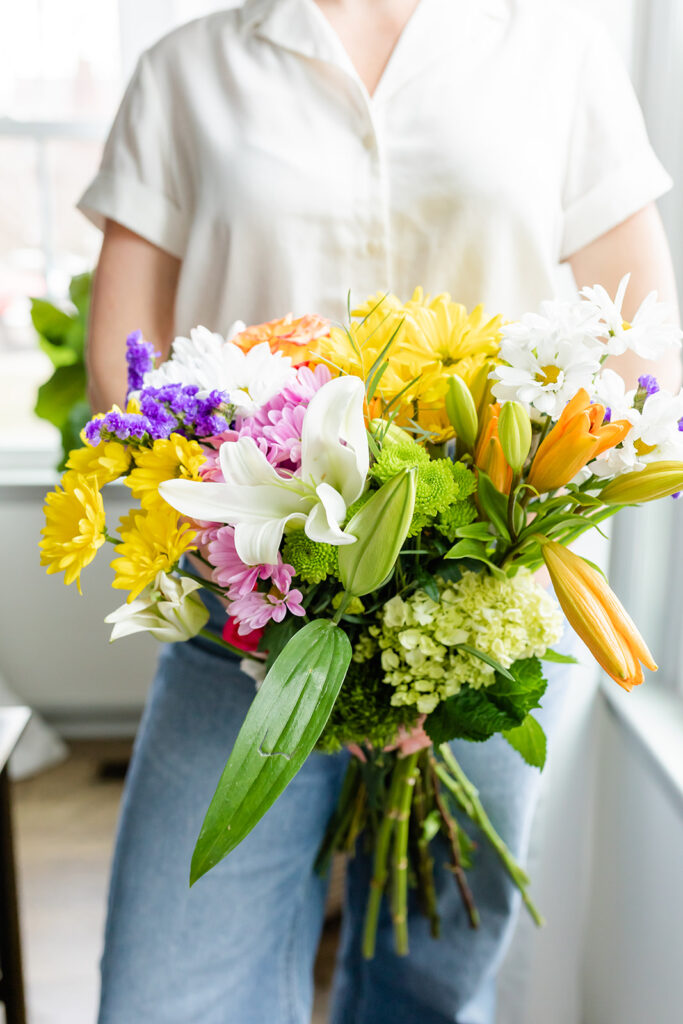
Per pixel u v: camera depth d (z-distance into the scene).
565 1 1.30
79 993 1.67
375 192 0.99
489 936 1.20
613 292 1.03
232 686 1.04
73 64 2.30
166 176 1.05
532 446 0.70
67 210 2.45
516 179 0.97
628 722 1.30
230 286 1.03
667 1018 1.17
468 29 0.99
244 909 1.07
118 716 2.52
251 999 1.12
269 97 1.00
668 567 1.39
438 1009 1.24
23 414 2.56
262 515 0.62
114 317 1.09
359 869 1.27
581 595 0.62
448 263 1.00
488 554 0.70
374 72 1.00
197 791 1.05
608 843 1.42
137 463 0.64
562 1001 1.44
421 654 0.69
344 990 1.32
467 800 1.09
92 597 2.40
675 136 1.32
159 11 2.00
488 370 0.69
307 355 0.72
